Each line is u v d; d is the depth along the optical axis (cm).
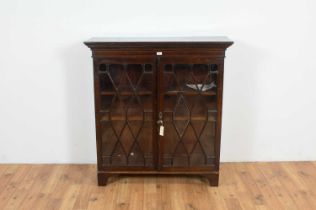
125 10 295
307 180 298
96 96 270
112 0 292
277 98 316
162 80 266
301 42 302
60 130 322
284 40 302
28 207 260
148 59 261
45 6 292
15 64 304
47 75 308
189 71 269
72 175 308
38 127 320
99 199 271
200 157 288
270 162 328
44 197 274
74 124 321
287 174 308
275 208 259
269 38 301
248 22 298
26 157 327
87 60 305
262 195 276
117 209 259
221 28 299
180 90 271
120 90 273
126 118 278
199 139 283
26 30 297
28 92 311
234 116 320
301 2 293
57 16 295
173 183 295
